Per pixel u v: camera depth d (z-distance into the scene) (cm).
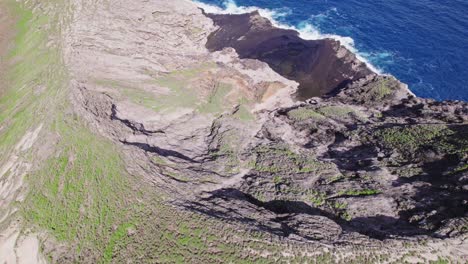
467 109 6538
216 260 3638
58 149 4853
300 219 4153
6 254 3891
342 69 8512
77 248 3856
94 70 6309
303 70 8512
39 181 4525
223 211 4222
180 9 9012
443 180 4494
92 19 7462
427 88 8194
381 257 3619
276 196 4700
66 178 4509
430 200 4284
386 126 6150
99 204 4228
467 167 4519
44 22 7631
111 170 4603
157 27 8200
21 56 7075
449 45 9050
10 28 7875
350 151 5756
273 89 7462
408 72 8512
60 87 5897
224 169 5172
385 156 5303
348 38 9394
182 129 6038
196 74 7156
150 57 7175
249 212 4284
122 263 3694
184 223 3956
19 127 5497
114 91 6044
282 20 9950
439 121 6153
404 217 4222
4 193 4556
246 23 9612
